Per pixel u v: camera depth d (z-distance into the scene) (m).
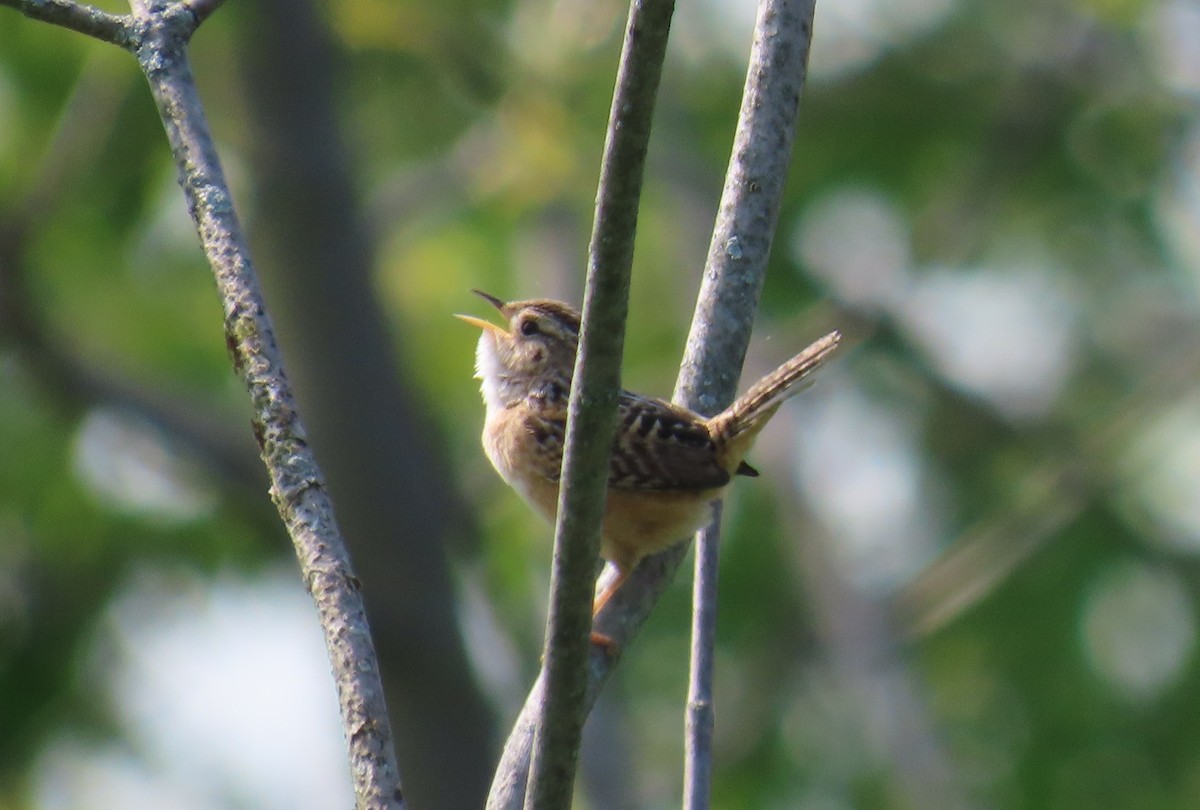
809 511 14.59
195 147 5.16
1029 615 14.33
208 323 14.49
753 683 15.34
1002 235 16.20
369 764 4.21
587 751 11.88
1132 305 16.53
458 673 13.03
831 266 15.09
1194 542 14.75
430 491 13.19
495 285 14.92
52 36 12.79
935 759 12.91
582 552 4.21
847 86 15.55
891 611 13.96
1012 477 16.38
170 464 14.26
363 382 12.89
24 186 13.27
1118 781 13.79
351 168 13.02
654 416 7.33
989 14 15.70
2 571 13.70
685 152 15.76
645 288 15.92
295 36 12.74
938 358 16.75
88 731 13.52
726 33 16.11
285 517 4.64
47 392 13.41
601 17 12.45
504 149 12.60
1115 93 15.58
